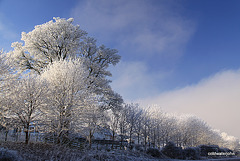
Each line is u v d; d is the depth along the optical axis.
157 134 32.47
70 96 15.05
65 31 23.42
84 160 11.49
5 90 13.16
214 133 60.69
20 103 12.83
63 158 10.55
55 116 14.34
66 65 16.88
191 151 24.59
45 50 23.48
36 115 13.54
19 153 9.15
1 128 14.89
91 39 26.06
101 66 25.66
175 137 39.91
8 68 13.61
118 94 26.06
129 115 27.25
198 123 50.34
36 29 22.86
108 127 24.86
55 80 15.70
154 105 35.19
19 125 12.76
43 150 11.26
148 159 17.59
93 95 17.84
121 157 14.88
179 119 47.91
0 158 7.55
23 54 23.06
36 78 14.43
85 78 17.39
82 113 15.65
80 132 16.44
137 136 29.98
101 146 20.78
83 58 22.59
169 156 22.98
